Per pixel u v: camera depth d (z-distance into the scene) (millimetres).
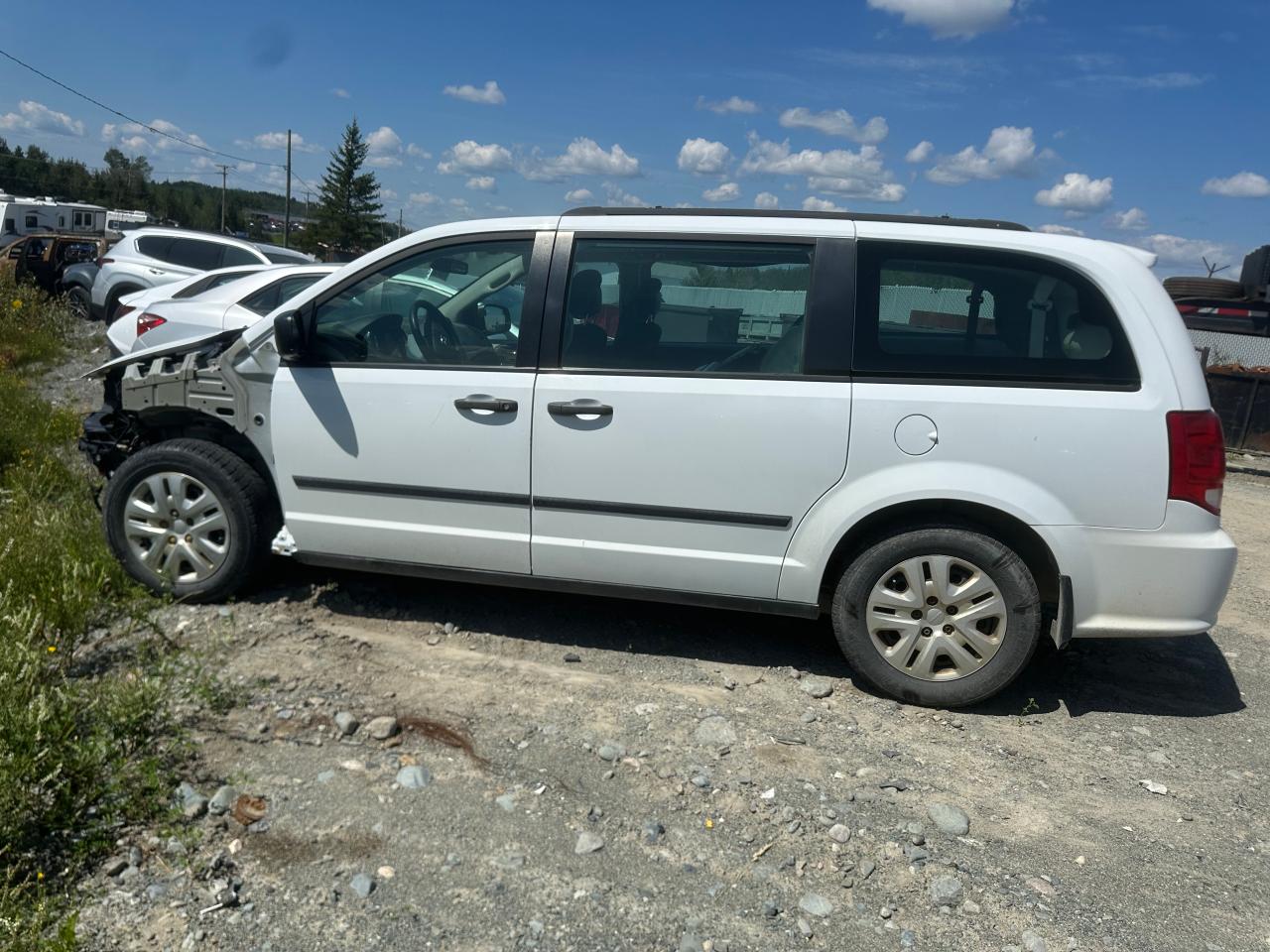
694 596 4184
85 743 3209
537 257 4207
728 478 3990
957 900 2885
